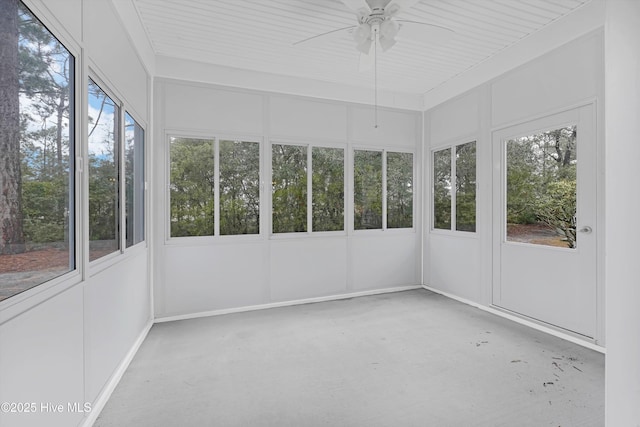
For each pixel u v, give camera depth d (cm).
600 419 184
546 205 314
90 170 190
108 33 214
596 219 269
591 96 270
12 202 123
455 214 431
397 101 470
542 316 317
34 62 135
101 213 208
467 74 401
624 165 82
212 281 372
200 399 205
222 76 376
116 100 235
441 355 264
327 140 431
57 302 146
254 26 297
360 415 189
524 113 331
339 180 442
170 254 355
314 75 409
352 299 429
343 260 440
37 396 132
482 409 194
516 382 223
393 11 222
